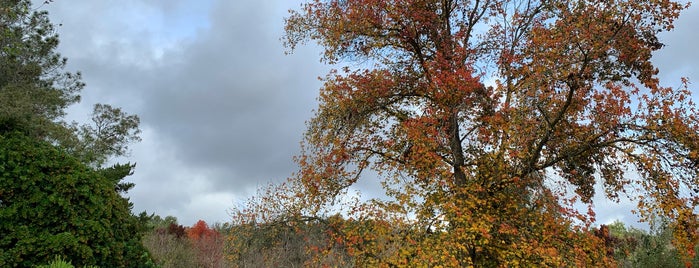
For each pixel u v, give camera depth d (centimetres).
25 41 2342
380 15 1752
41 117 2086
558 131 1561
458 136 1728
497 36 1783
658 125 1420
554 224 1460
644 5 1401
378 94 1712
